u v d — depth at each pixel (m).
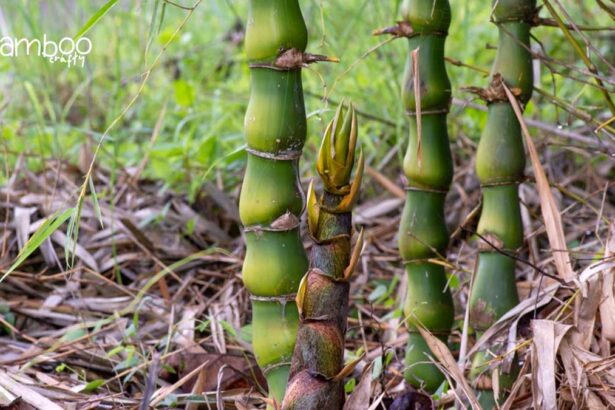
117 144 2.63
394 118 2.79
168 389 1.79
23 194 2.42
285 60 1.53
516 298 1.75
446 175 1.75
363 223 2.50
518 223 1.74
